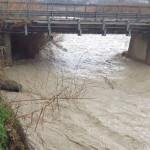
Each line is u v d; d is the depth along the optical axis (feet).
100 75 58.13
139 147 28.14
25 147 20.71
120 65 68.28
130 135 30.42
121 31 65.51
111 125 32.71
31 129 27.48
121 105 40.06
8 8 49.19
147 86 50.52
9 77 49.90
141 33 66.69
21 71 55.52
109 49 90.74
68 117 32.89
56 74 56.18
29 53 66.69
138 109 38.75
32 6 66.28
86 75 57.52
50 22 59.62
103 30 62.69
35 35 66.03
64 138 27.71
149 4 109.40
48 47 76.18
